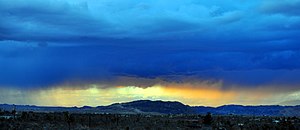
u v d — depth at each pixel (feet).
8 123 412.77
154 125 498.69
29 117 459.32
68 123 454.81
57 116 485.15
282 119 617.21
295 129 500.74
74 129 423.64
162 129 469.57
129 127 466.70
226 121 565.53
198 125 517.96
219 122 552.00
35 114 493.77
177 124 520.83
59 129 415.64
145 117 610.65
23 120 440.86
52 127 420.77
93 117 519.60
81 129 428.97
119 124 487.20
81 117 504.84
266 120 612.70
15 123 417.49
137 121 530.27
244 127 514.68
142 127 474.08
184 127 499.51
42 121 447.42
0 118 441.27
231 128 504.02
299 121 566.36
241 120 608.60
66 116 480.64
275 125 524.93
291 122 552.41
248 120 610.65
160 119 580.30
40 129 402.72
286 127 505.25
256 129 502.79
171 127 490.08
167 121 546.26
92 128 443.32
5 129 384.88
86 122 478.59
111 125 474.49
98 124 474.08
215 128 500.33
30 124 420.77
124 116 598.34
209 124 538.06
